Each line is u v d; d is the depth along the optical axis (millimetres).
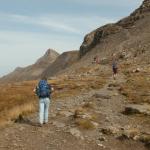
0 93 48312
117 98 29594
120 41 145250
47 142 16859
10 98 40875
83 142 17422
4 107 35062
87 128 19531
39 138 17391
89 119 21172
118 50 122188
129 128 19656
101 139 18000
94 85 42312
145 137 17828
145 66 73562
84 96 32344
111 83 42875
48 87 20156
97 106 25891
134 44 121938
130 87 36031
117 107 25656
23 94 44938
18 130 18641
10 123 20406
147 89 34156
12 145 15977
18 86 61594
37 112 24344
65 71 137000
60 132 18703
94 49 161750
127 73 60969
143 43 118312
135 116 22484
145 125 20516
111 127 19531
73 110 24031
